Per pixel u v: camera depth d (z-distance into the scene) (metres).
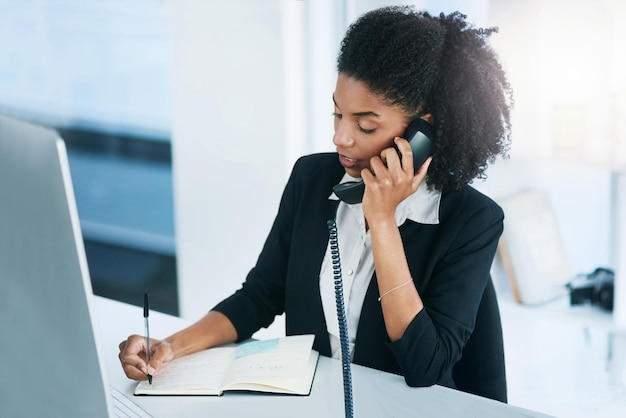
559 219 2.39
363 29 1.39
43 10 5.87
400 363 1.40
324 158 1.67
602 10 2.06
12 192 0.82
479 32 1.46
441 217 1.50
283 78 2.70
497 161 2.29
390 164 1.39
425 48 1.37
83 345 0.83
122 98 5.80
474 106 1.44
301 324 1.58
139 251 4.14
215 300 3.13
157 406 1.29
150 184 4.99
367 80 1.36
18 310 0.86
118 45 5.71
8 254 0.85
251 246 2.98
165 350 1.43
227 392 1.34
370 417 1.26
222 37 2.81
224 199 2.99
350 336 1.52
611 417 2.21
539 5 2.12
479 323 1.53
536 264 2.30
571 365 2.38
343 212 1.56
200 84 2.92
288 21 2.64
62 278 0.81
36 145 0.78
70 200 0.78
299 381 1.33
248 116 2.83
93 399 0.86
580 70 2.11
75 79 5.91
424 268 1.49
